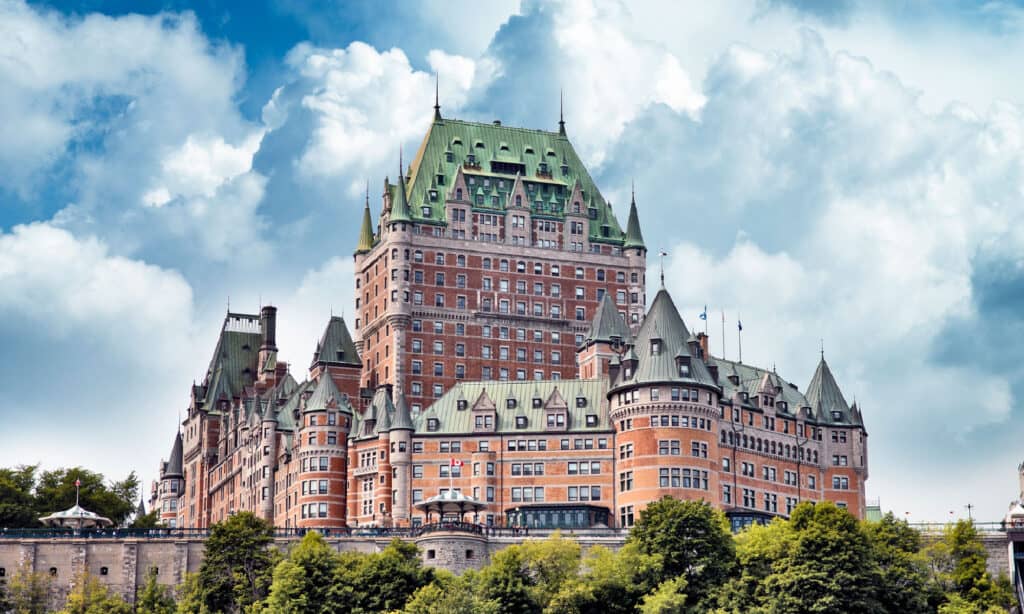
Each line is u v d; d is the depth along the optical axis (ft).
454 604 608.60
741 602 629.10
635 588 640.17
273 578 652.89
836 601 615.16
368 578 638.12
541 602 636.07
